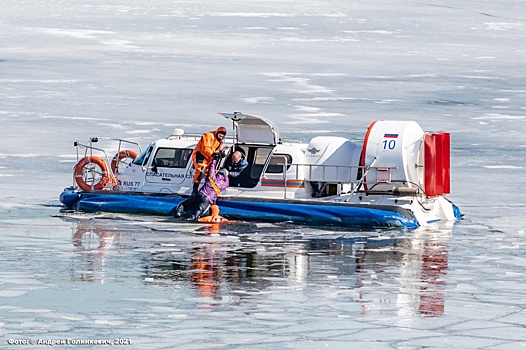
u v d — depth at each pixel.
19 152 102.56
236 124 66.56
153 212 65.75
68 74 185.50
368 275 48.19
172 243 56.22
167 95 160.12
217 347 35.94
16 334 37.12
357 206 62.47
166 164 67.50
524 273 49.38
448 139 66.38
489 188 83.75
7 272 47.72
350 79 183.88
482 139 117.25
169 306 41.41
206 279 46.69
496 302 43.06
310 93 163.88
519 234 61.28
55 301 41.97
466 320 40.00
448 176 66.81
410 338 37.41
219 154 65.00
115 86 170.50
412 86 175.12
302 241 57.22
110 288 44.53
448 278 47.91
